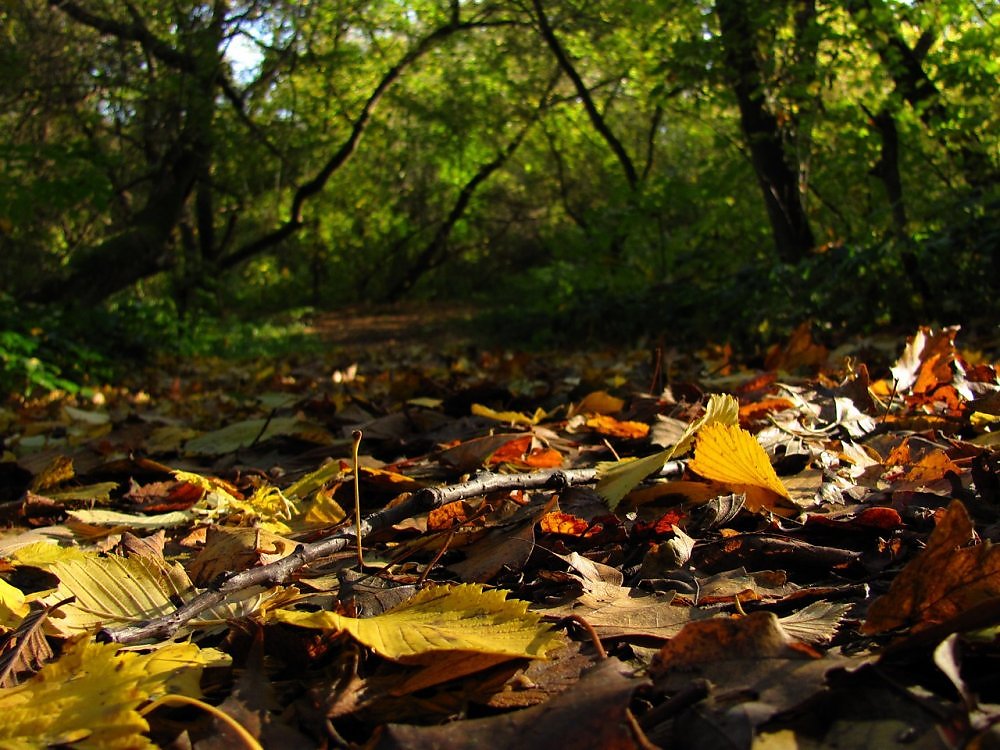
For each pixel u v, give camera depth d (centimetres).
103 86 1301
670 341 1062
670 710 103
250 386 784
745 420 284
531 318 1420
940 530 120
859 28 950
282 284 3619
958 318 747
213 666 125
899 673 108
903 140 1071
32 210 1096
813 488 212
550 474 219
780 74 1010
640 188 1340
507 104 2341
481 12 1917
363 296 3559
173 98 1410
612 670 107
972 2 907
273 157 1920
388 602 149
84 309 1209
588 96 1834
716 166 1302
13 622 142
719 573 162
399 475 250
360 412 422
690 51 1029
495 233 3494
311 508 232
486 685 113
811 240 1102
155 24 1498
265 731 109
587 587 154
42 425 477
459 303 3206
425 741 99
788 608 144
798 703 97
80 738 101
